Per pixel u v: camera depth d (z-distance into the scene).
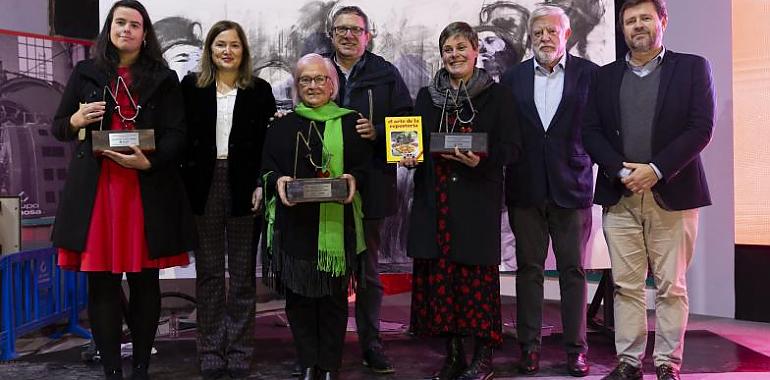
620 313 2.52
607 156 2.40
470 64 2.50
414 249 2.51
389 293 5.11
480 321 2.46
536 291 2.76
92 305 2.41
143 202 2.36
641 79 2.43
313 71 2.42
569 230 2.71
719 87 3.90
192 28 3.30
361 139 2.48
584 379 2.66
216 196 2.63
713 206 3.96
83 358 3.04
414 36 3.38
